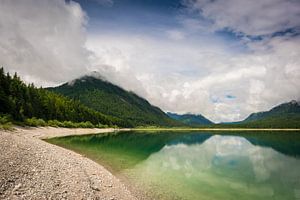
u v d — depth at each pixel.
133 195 21.06
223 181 28.84
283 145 78.25
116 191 21.03
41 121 86.69
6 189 14.30
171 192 23.00
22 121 74.94
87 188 19.11
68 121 118.25
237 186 26.77
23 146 26.22
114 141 73.75
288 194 24.22
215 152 58.47
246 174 33.34
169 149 62.25
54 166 22.12
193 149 64.38
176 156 48.94
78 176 21.80
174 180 27.64
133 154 46.84
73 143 56.81
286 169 37.50
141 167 33.88
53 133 79.75
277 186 27.14
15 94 86.75
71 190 17.45
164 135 138.38
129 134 130.25
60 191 16.56
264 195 23.70
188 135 144.25
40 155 24.58
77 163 28.05
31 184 16.12
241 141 96.06
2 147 22.33
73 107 138.88
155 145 71.00
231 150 63.34
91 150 46.94
